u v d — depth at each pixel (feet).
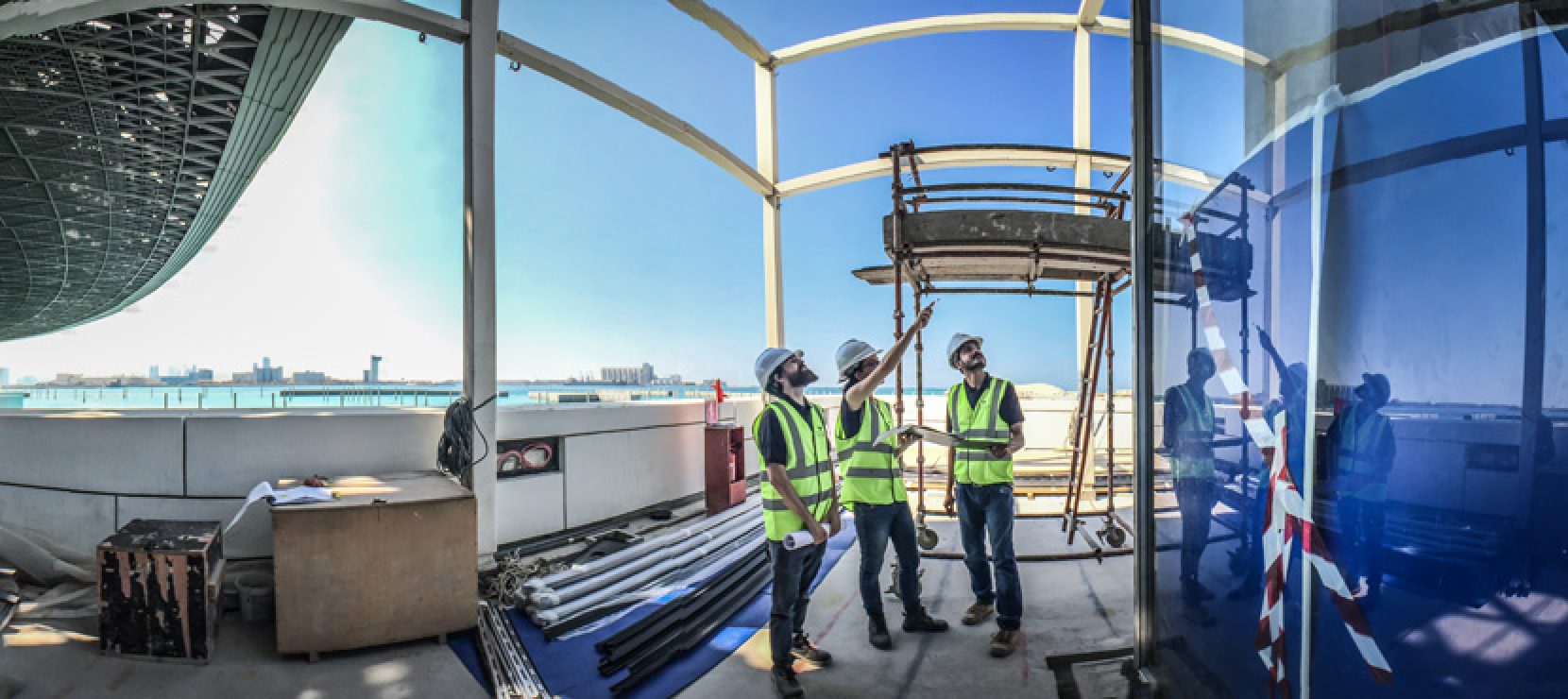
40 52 55.36
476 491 16.96
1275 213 5.82
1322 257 5.32
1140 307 8.05
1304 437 5.39
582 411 21.35
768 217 30.76
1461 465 4.68
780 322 30.66
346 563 12.35
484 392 17.24
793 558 11.00
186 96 62.44
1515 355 4.46
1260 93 6.02
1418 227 4.85
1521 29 4.46
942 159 27.96
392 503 12.71
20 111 72.95
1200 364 6.97
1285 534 5.55
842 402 13.05
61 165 97.45
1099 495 27.84
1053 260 17.46
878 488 12.81
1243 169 6.23
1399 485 4.95
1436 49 4.79
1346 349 5.17
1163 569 7.74
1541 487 4.36
